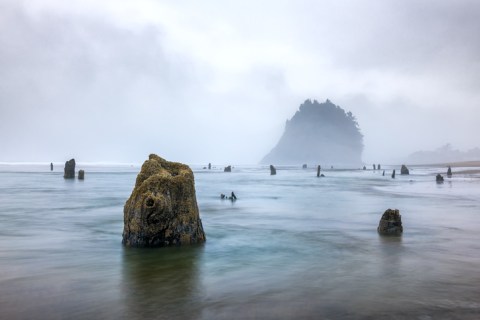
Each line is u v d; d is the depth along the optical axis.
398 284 11.56
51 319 8.80
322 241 18.56
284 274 12.73
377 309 9.46
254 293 10.72
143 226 16.44
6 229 21.77
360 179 95.25
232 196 41.38
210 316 9.01
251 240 18.78
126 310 9.38
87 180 81.12
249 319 8.82
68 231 21.14
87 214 28.36
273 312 9.27
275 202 38.56
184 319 8.83
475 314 9.17
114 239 18.73
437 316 9.04
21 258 14.88
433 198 42.91
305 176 115.00
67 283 11.59
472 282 11.77
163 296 10.45
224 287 11.27
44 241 18.20
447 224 24.09
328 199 41.91
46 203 35.97
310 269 13.36
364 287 11.26
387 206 34.81
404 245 17.62
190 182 17.27
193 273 12.82
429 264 14.07
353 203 37.47
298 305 9.73
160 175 16.69
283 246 17.39
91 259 14.66
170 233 16.78
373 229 22.34
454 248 16.95
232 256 15.31
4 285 11.35
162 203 16.09
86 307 9.57
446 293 10.70
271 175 121.69
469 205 35.53
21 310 9.34
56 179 82.00
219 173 138.50
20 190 52.28
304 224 24.22
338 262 14.41
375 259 14.92
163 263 14.15
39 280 11.90
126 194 46.22
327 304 9.81
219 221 25.58
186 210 17.06
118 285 11.41
